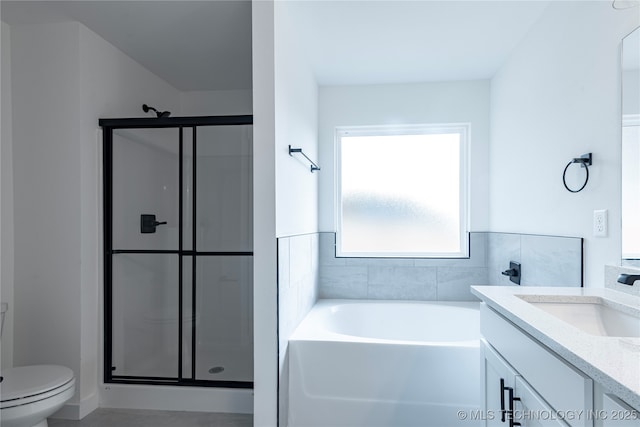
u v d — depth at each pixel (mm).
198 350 2666
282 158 2076
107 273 2496
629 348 892
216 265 2711
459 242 3287
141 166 2721
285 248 2096
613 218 1523
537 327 1057
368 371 2078
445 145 3324
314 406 2115
